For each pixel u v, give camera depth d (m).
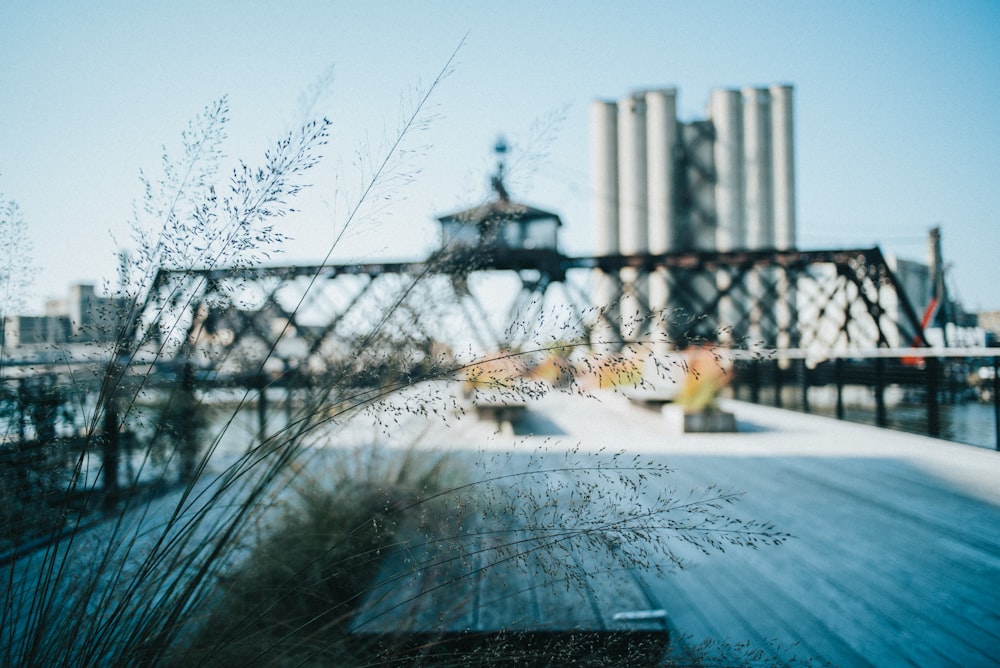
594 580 1.63
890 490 3.48
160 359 1.30
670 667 1.30
